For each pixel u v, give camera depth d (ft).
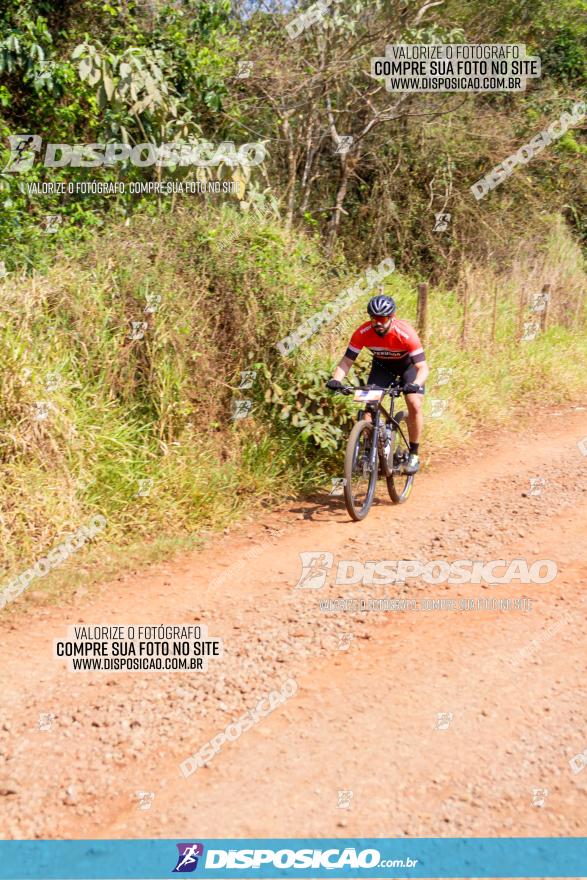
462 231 44.47
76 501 18.20
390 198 43.42
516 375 34.96
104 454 19.39
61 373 19.97
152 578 16.94
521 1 45.68
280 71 35.29
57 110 27.76
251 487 21.77
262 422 22.97
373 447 20.49
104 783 10.49
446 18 42.42
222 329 23.47
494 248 45.09
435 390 30.04
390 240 43.96
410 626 14.70
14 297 20.36
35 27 26.76
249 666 13.32
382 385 21.13
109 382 20.75
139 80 26.04
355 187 44.57
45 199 26.40
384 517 20.85
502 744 11.21
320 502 22.02
